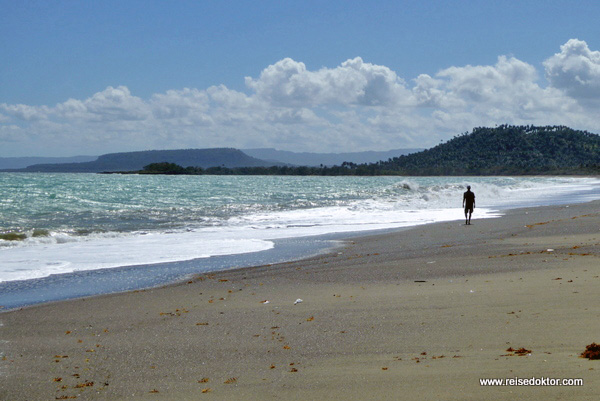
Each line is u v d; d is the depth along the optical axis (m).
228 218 30.31
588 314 7.64
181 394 5.57
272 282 12.25
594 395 4.80
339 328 7.89
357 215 32.28
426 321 7.98
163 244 19.55
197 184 100.19
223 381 5.90
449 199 47.94
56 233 22.27
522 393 4.97
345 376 5.83
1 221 26.91
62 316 9.29
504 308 8.41
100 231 23.48
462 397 5.00
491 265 13.10
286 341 7.36
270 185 99.00
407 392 5.23
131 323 8.74
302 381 5.75
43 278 13.20
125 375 6.23
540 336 6.78
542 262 12.92
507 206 39.44
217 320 8.77
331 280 12.20
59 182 90.06
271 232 23.53
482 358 6.10
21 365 6.65
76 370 6.44
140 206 39.31
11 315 9.39
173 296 10.92
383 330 7.65
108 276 13.45
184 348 7.23
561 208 35.69
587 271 11.19
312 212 34.59
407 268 13.42
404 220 28.98
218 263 15.42
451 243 18.59
